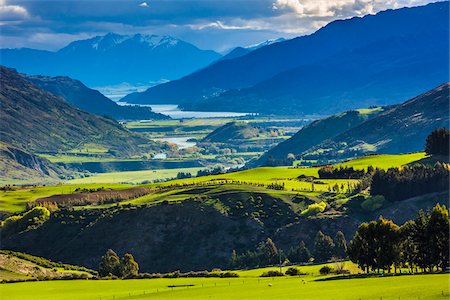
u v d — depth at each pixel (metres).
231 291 141.50
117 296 147.62
